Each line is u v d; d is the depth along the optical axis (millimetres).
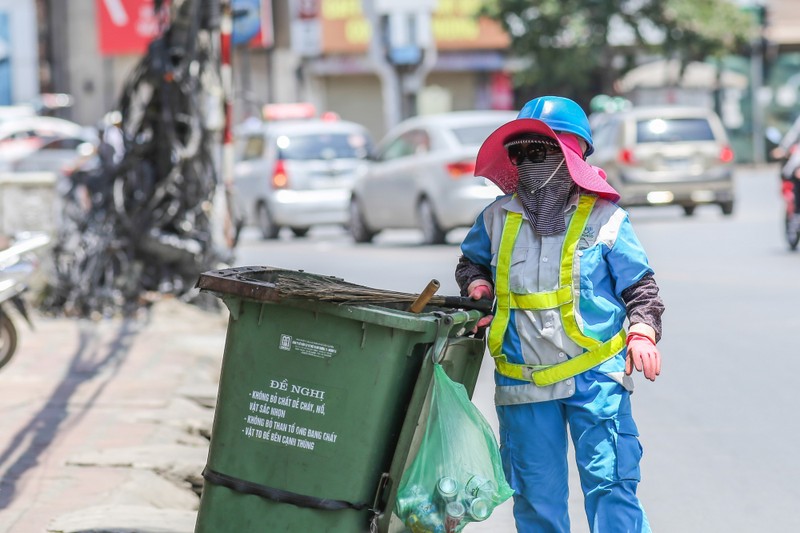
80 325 17188
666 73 62250
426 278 21078
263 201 31672
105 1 56719
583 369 6316
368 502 6016
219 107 18672
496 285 6453
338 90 63719
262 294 6008
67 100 56656
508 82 63656
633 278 6305
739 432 11047
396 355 5926
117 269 18297
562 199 6402
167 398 12258
